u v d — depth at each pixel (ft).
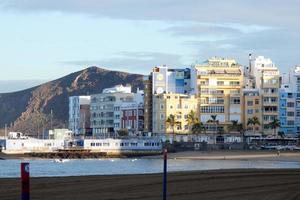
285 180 196.13
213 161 556.51
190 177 210.18
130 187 168.76
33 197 140.87
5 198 138.51
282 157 608.19
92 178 206.69
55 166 467.93
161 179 198.80
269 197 139.64
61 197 141.28
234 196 142.41
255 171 251.80
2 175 319.68
